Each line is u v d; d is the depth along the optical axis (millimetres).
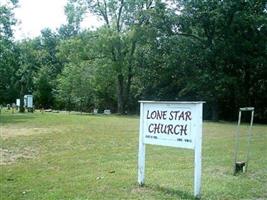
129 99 48031
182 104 6957
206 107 40781
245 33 36000
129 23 43938
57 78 64562
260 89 38531
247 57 35812
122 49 43844
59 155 11656
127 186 7488
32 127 22625
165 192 7078
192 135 6836
